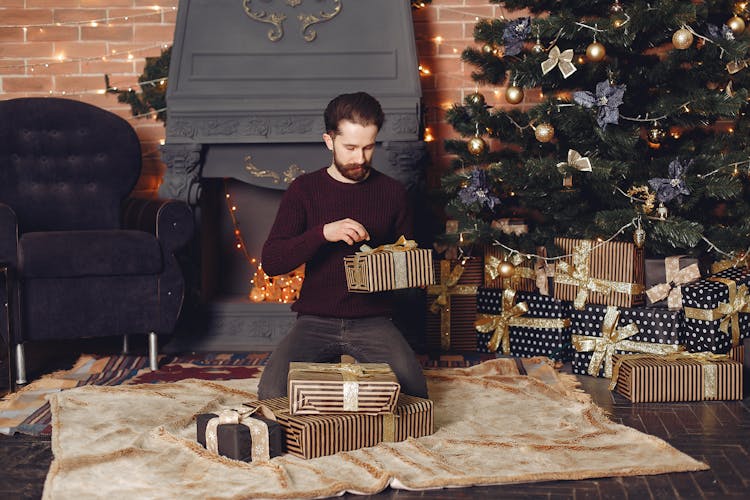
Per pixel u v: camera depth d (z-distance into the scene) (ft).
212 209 14.89
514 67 12.18
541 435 8.97
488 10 15.51
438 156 15.66
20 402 10.61
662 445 8.56
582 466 8.04
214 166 13.85
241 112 13.65
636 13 11.20
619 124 12.23
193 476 7.68
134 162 13.99
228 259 15.24
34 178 13.65
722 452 8.63
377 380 8.20
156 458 8.15
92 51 15.67
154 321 12.24
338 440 8.17
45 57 15.67
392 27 13.98
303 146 13.80
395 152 13.73
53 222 13.64
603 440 8.82
